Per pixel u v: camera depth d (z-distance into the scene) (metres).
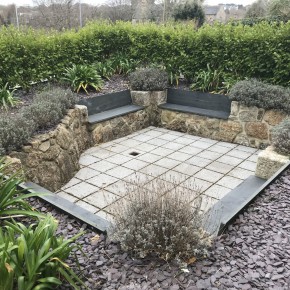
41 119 3.54
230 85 5.01
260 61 4.77
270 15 10.73
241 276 1.62
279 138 3.19
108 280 1.62
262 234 1.99
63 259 1.63
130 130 5.32
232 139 4.91
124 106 5.46
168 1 12.40
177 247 1.75
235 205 2.52
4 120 3.18
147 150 4.62
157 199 1.93
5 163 2.53
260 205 2.34
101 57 6.29
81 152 4.41
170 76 5.76
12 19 10.80
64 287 1.57
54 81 5.27
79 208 2.44
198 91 5.40
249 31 4.88
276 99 4.28
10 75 4.56
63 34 5.40
